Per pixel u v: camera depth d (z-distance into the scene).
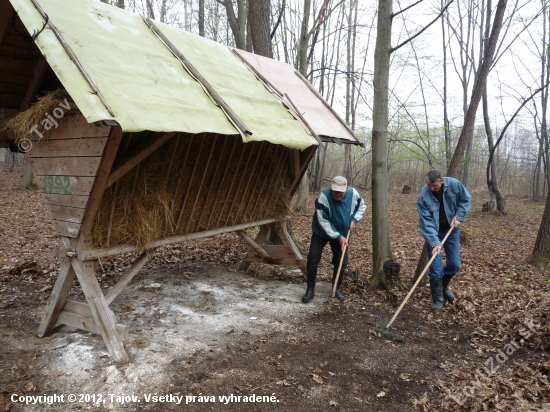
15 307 4.70
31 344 3.77
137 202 3.98
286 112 5.07
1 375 3.24
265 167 5.71
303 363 3.76
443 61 16.77
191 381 3.32
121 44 3.74
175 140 4.09
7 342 3.80
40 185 3.70
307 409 3.10
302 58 10.12
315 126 5.27
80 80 2.97
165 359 3.62
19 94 4.14
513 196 26.27
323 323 4.72
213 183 4.86
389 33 5.70
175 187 4.39
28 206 12.50
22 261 6.45
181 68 4.16
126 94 3.18
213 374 3.45
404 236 10.80
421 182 27.38
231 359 3.73
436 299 5.22
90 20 3.70
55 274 5.92
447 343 4.33
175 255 7.29
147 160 3.95
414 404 3.23
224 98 4.21
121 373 3.35
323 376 3.57
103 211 3.73
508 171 30.61
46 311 3.92
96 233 3.72
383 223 5.83
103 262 6.61
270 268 6.88
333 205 5.26
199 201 4.83
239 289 5.69
